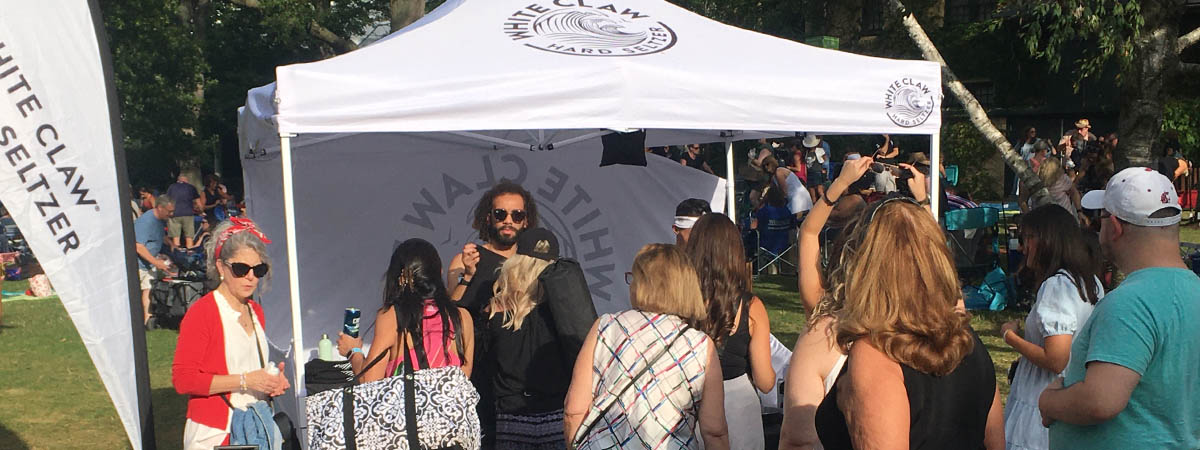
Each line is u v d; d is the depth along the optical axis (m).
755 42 5.90
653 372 3.41
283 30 25.81
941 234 2.48
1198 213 17.66
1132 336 2.65
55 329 11.48
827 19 18.38
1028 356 4.09
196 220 18.83
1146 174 2.81
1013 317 10.41
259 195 7.67
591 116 4.84
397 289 4.40
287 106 4.37
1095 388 2.66
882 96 5.43
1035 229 4.09
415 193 7.76
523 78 4.71
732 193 8.02
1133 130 8.67
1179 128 19.12
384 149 7.55
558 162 7.97
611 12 6.13
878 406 2.36
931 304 2.39
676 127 5.00
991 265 12.09
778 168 14.38
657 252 3.56
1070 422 2.78
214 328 4.08
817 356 2.93
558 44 5.34
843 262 2.87
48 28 3.91
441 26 5.52
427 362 4.25
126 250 4.11
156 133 25.72
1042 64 22.34
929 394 2.40
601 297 8.09
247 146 7.20
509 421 4.49
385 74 4.53
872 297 2.42
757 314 4.07
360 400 3.91
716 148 20.52
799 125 5.24
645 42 5.58
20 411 7.70
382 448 3.85
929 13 23.89
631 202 8.10
